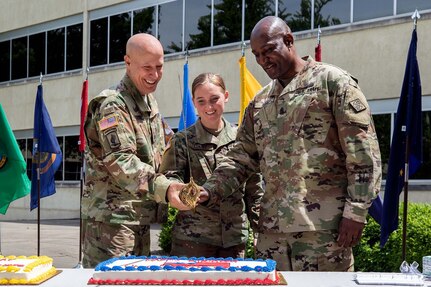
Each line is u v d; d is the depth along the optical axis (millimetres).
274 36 2955
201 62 13219
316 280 2219
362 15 10812
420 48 10055
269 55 2967
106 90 3277
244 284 2127
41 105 7535
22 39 17516
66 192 16391
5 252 9156
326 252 2859
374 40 10648
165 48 13953
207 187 3262
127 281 2150
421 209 6344
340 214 2887
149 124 3381
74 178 16266
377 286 2123
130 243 3277
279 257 2977
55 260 8344
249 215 3688
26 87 17359
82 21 15906
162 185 3031
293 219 2898
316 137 2924
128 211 3277
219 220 3580
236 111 12633
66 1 16203
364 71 10773
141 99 3336
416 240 5605
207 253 3594
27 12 17203
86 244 3371
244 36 12477
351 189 2807
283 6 11828
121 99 3225
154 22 14172
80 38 15992
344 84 2873
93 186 3342
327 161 2912
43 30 16938
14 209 17719
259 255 3072
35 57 17172
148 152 3322
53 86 16641
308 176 2912
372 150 2812
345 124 2824
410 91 5016
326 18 11242
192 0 13438
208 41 13141
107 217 3254
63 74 16359
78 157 16125
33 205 8203
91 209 3316
